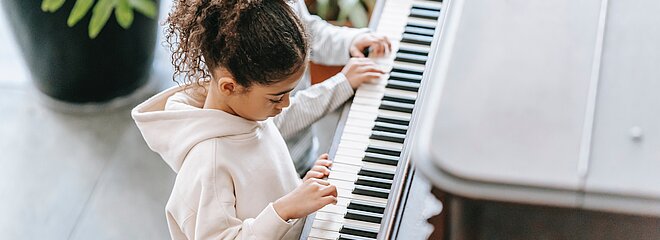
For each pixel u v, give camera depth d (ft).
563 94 3.10
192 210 4.67
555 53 3.24
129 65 8.65
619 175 2.87
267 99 4.56
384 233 4.42
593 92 3.10
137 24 8.21
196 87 4.97
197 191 4.62
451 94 3.10
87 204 8.25
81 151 8.64
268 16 4.36
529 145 2.94
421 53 5.97
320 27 6.42
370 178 5.11
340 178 5.15
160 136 4.82
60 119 8.88
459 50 3.26
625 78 3.15
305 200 4.51
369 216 4.91
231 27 4.33
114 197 8.30
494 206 2.96
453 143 2.94
